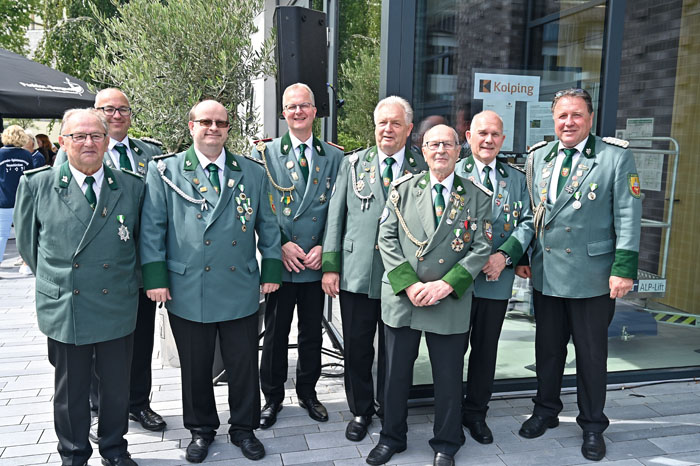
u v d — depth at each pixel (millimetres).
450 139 2639
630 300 4484
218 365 3805
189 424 2891
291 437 3074
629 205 2838
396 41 3314
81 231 2482
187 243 2721
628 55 5141
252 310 2830
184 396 2879
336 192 3076
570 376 3713
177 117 5023
